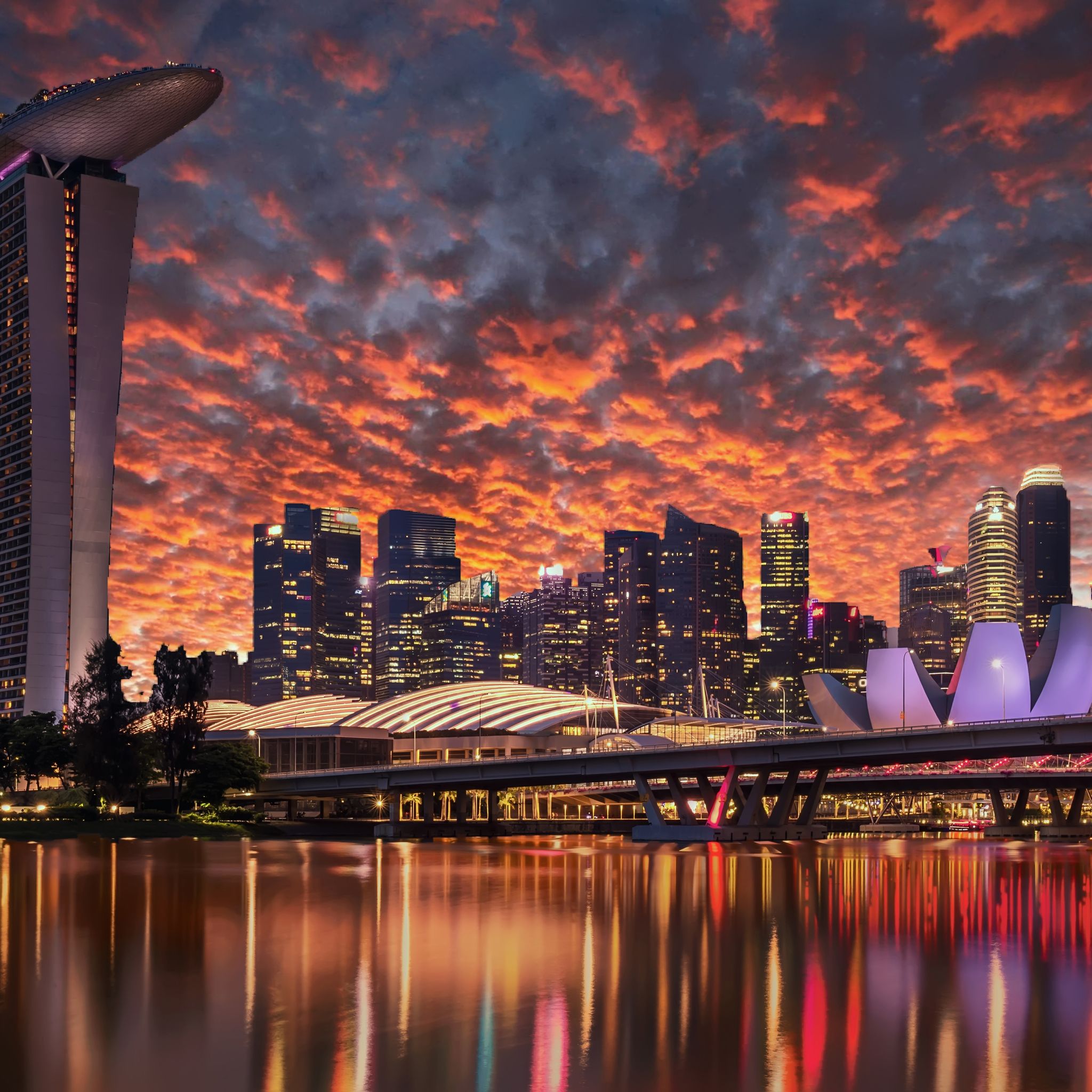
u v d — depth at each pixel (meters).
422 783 181.38
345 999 34.06
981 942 48.22
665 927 52.22
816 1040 29.66
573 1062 27.20
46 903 60.53
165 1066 26.72
